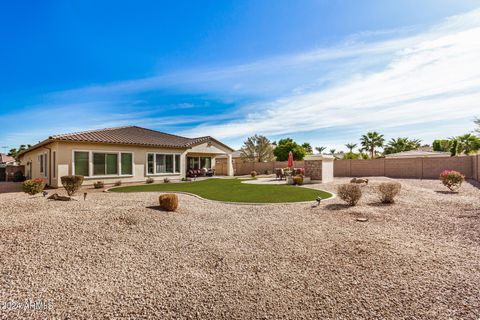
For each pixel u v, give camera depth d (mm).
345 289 3568
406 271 4133
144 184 19844
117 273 4086
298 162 32812
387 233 6262
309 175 19250
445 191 13570
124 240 5520
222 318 2922
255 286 3686
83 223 6199
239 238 5945
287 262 4555
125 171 20062
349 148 61594
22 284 3627
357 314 2967
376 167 25953
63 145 16688
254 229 6672
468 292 3451
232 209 9180
